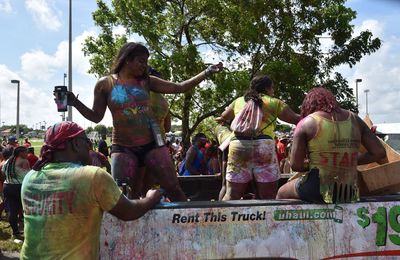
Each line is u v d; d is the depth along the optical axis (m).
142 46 3.38
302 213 2.86
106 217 2.66
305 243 2.83
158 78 3.57
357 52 16.91
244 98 4.16
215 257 2.72
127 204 2.58
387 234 2.94
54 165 2.64
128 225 2.67
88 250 2.54
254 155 3.87
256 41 15.48
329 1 16.77
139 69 3.37
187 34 16.39
